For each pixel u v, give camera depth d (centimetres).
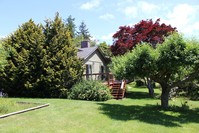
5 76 1948
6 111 1120
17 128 865
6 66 1933
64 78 1938
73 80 1980
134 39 2222
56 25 2002
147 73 1296
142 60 1258
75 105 1355
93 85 1831
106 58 3014
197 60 1181
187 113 1319
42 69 1905
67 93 1872
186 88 1992
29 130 848
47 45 1967
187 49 1197
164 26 2175
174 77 1449
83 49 2766
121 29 2316
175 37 1229
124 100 1839
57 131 855
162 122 1065
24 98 1783
